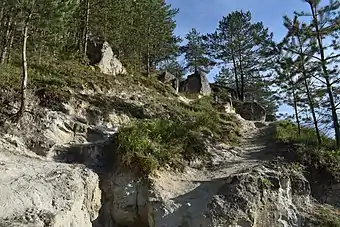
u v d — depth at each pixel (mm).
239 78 41156
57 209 10156
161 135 15141
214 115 22344
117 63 26062
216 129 19469
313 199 14039
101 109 17734
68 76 20062
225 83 42062
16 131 13883
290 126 21531
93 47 25578
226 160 15938
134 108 19328
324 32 19062
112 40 29234
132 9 29656
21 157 12727
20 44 21375
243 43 40219
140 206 12453
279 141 18125
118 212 12320
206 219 11703
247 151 17469
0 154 12258
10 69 18000
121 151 13531
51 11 15570
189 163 14789
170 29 34906
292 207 13109
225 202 12125
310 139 18469
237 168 14641
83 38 26594
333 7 19016
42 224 9164
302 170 15031
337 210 13734
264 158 16062
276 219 12492
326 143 18219
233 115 25625
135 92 22422
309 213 13180
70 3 16594
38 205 9938
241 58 40562
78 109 16906
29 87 16438
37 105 15695
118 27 28891
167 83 30703
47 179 11109
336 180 14852
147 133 14828
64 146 14414
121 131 14594
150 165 13047
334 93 18641
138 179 12789
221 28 41156
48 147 13930
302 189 13914
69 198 10758
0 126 13742
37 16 15695
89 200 11867
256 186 12828
